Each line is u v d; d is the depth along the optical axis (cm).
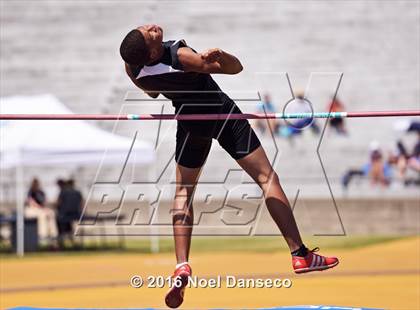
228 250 4406
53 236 4750
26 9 6350
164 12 6241
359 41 6066
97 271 3600
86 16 6316
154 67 1681
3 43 6259
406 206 4847
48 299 2755
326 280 3100
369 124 5756
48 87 6156
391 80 5953
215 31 6144
